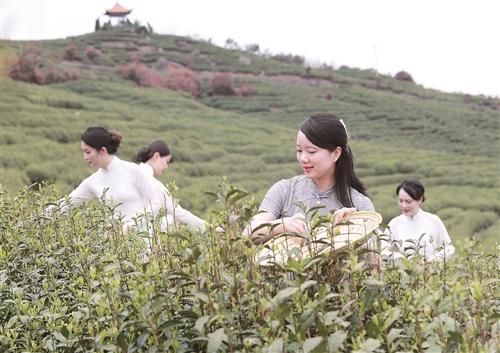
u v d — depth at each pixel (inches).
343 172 130.7
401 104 2856.8
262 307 80.5
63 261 127.3
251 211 93.4
